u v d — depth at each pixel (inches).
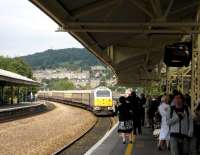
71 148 965.2
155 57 1541.6
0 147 1001.5
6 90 3700.8
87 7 634.8
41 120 1990.7
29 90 4503.0
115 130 1171.9
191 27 725.3
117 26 679.1
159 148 699.4
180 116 428.1
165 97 658.8
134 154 663.8
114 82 3262.8
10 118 2007.9
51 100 5157.5
